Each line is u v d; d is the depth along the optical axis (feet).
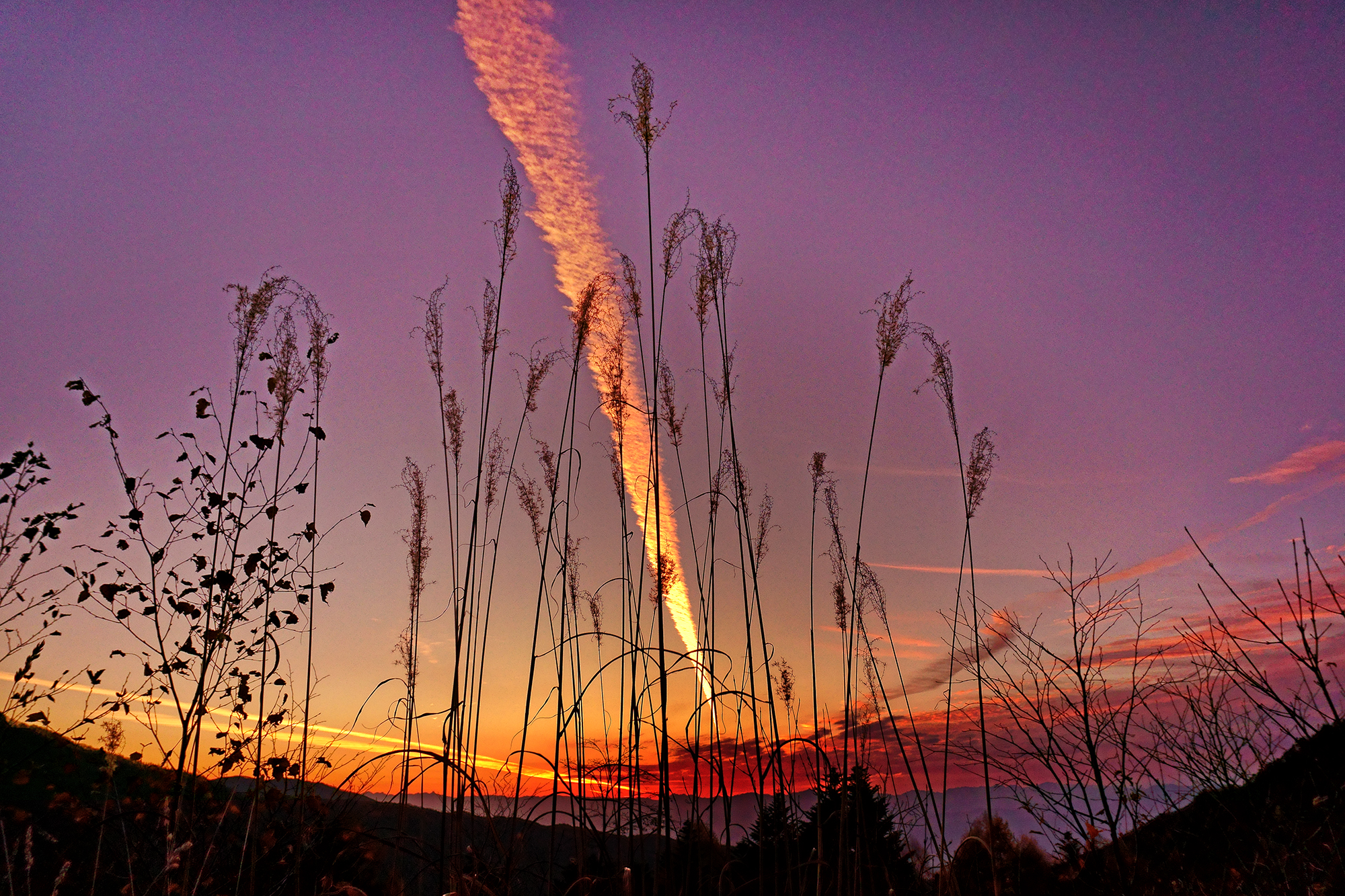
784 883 12.88
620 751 13.66
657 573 16.56
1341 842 10.93
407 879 12.04
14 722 13.43
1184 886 11.55
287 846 12.39
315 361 17.06
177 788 12.24
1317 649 11.47
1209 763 13.17
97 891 11.34
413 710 17.10
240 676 14.21
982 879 12.76
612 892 10.95
